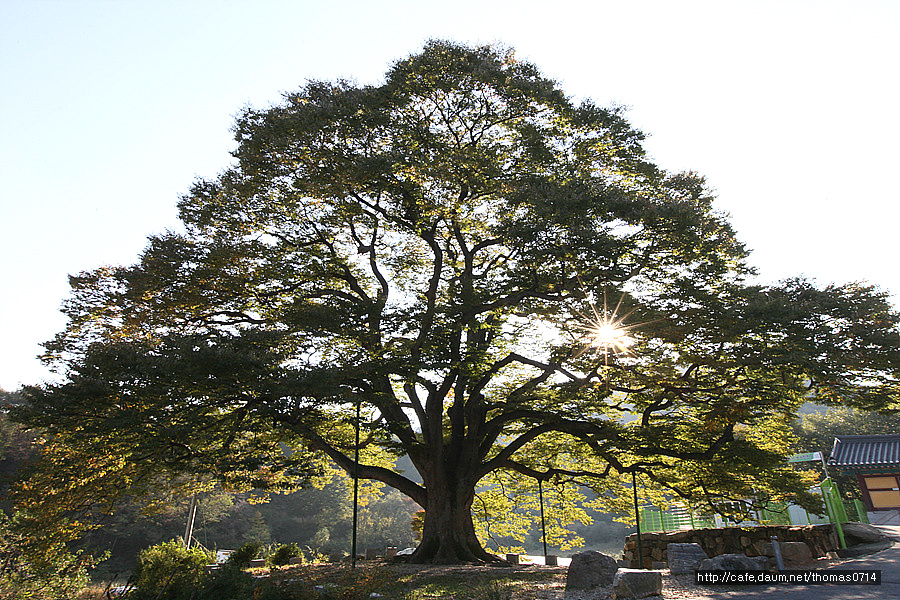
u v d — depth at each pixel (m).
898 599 9.96
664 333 19.02
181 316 23.27
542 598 12.07
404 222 24.94
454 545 21.69
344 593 13.20
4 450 43.03
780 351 17.45
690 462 21.92
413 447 22.78
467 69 23.75
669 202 19.67
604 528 75.94
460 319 20.33
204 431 18.11
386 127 22.48
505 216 21.34
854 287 18.91
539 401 22.78
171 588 14.00
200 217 23.52
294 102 24.23
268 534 64.25
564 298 20.91
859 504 24.11
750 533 19.16
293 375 17.11
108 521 45.97
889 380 18.22
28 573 17.25
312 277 23.78
